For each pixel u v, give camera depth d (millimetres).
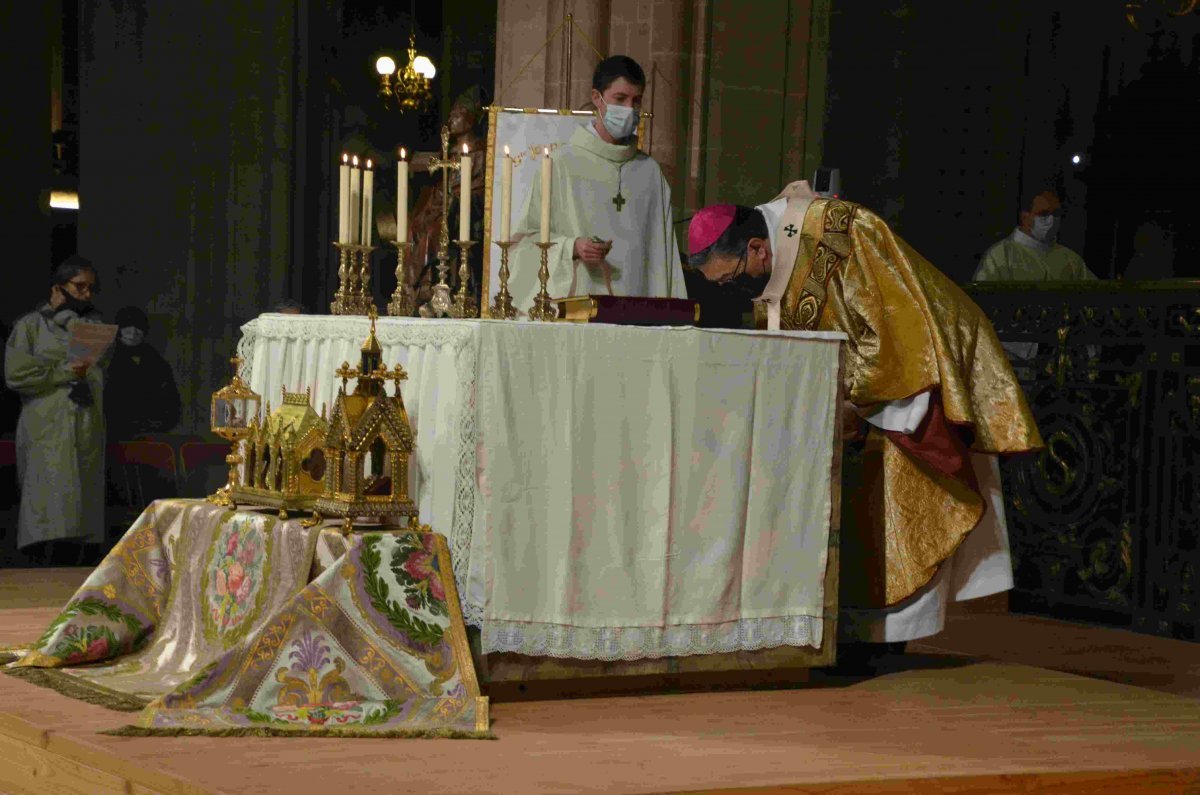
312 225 15648
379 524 5332
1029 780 4543
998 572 6441
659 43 11562
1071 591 8930
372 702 4863
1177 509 8297
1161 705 5754
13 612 6867
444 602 5055
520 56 11242
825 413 5699
